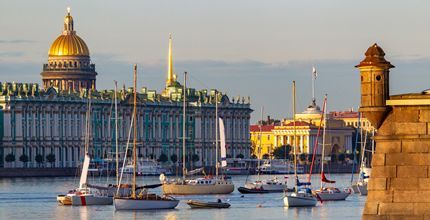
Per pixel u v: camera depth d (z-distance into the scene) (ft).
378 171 248.11
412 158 246.27
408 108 246.27
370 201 248.52
